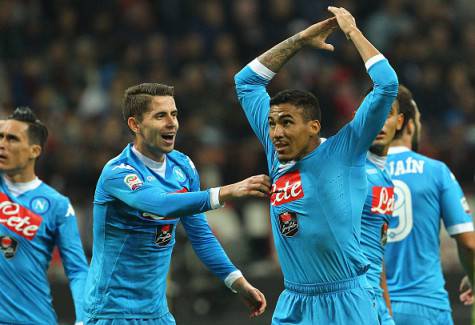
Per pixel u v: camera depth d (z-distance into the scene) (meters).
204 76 47.81
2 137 21.70
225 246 36.66
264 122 19.66
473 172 43.22
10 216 21.61
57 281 35.00
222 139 44.81
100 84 48.75
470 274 23.22
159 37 49.28
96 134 42.59
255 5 51.59
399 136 23.23
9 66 49.69
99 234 19.81
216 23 50.97
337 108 47.69
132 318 19.73
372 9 55.09
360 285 18.58
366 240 20.50
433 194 22.73
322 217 18.19
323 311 18.41
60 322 34.84
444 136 45.88
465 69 51.69
